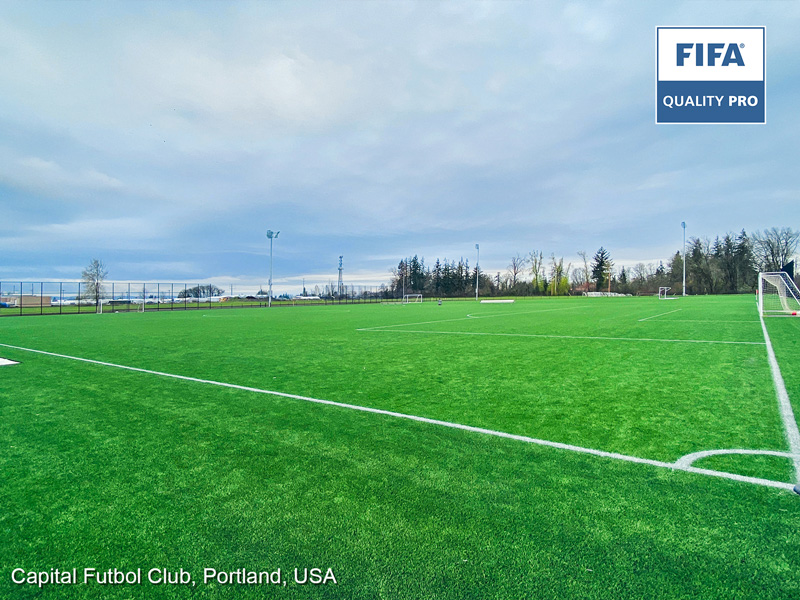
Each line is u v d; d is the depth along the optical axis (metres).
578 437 3.80
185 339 12.12
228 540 2.32
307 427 4.19
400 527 2.39
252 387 5.95
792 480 2.92
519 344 10.27
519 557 2.11
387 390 5.70
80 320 22.08
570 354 8.59
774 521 2.40
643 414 4.47
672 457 3.33
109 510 2.65
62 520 2.54
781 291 22.14
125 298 37.47
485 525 2.40
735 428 3.99
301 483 2.97
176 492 2.86
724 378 6.16
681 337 11.16
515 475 3.04
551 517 2.47
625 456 3.36
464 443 3.70
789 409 4.57
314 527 2.41
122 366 7.70
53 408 4.94
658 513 2.50
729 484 2.86
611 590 1.88
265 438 3.89
